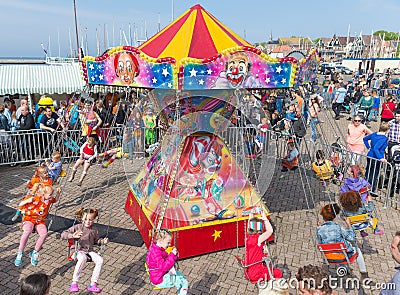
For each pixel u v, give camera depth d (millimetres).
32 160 9867
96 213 4586
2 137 9531
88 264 5176
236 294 4547
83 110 10188
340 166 8516
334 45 80875
